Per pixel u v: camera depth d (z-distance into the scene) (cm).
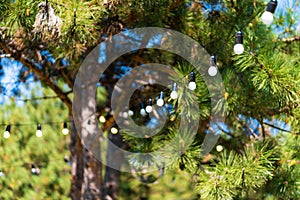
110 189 595
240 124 423
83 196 507
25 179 790
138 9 361
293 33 395
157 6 367
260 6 364
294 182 374
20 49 407
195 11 396
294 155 374
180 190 941
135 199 941
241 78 370
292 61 368
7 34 352
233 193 351
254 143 380
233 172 344
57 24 314
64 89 700
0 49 409
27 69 464
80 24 323
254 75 338
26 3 323
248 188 369
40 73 439
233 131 431
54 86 458
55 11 321
